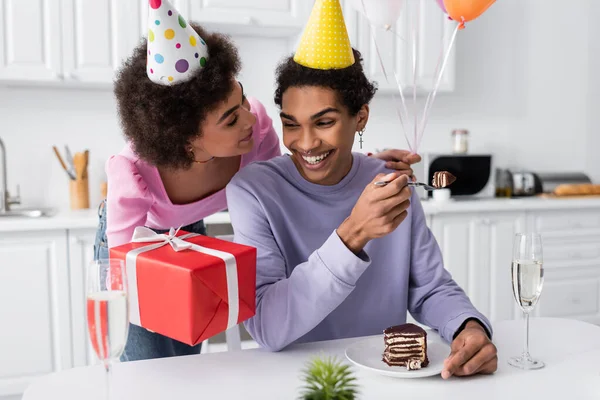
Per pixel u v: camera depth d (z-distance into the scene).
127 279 0.87
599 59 3.73
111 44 2.65
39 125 2.88
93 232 2.52
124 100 1.08
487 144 3.63
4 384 2.46
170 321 0.86
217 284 0.86
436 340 1.08
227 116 1.06
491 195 3.25
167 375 0.89
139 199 1.25
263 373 0.90
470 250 3.05
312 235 1.18
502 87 3.62
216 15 2.75
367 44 2.99
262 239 1.12
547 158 3.75
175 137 1.05
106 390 0.80
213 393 0.82
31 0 2.54
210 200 1.39
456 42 3.49
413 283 1.23
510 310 3.14
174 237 0.96
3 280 2.42
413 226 1.23
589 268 3.26
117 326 0.77
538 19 3.65
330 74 1.03
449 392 0.83
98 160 2.96
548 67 3.69
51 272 2.48
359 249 0.94
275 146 1.47
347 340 1.05
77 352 2.53
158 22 0.96
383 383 0.86
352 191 1.19
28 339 2.47
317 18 1.02
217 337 2.61
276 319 0.97
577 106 3.77
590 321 3.28
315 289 0.93
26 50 2.55
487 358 0.89
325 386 0.62
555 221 3.17
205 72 1.02
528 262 0.97
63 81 2.62
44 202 2.91
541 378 0.88
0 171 2.83
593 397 0.81
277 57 3.18
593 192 3.39
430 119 3.50
